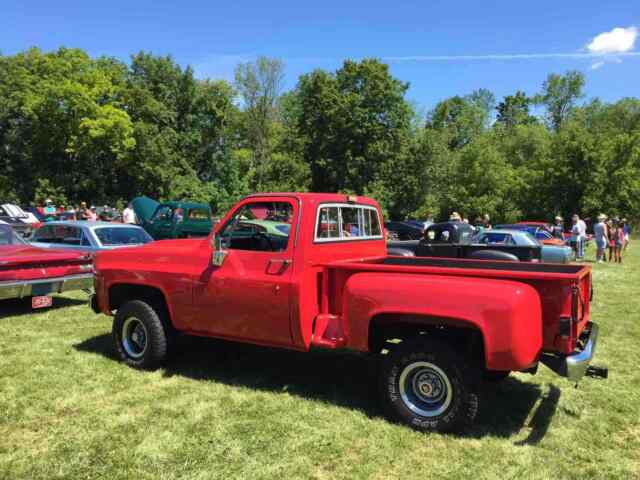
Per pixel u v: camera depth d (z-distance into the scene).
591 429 4.19
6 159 43.16
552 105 65.56
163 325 5.46
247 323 4.73
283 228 4.58
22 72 40.84
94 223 10.14
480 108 66.69
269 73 53.19
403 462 3.60
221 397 4.77
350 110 44.38
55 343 6.52
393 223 28.62
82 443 3.84
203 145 49.00
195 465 3.55
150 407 4.52
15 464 3.53
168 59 47.06
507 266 5.24
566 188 38.81
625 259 19.78
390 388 4.18
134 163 42.47
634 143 37.69
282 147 49.28
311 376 5.38
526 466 3.57
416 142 47.25
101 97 42.28
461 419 3.90
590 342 4.11
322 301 4.57
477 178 42.88
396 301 3.95
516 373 5.59
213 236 5.01
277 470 3.49
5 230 8.85
